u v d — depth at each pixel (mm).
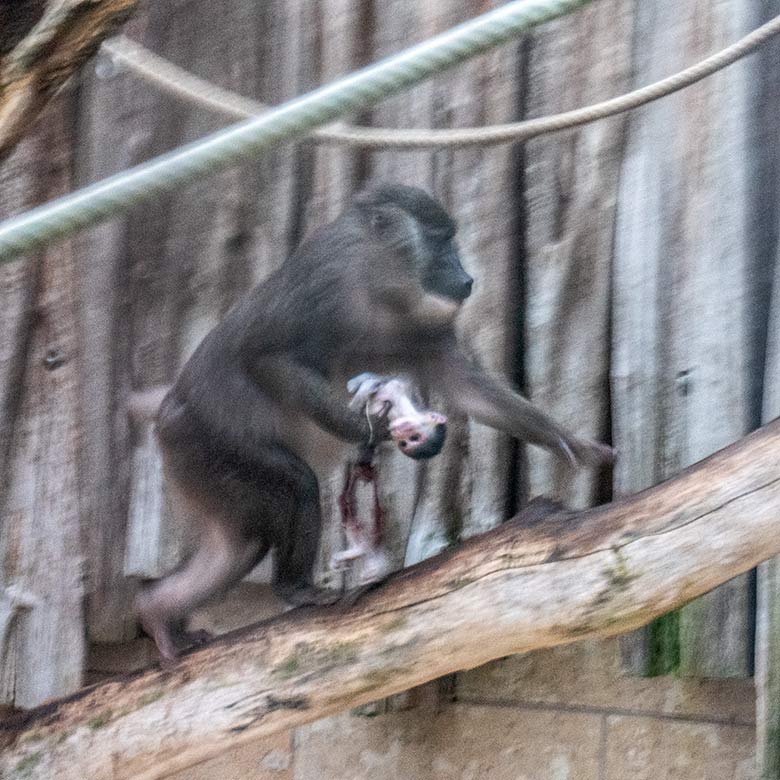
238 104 6066
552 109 7199
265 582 7496
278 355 6199
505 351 7262
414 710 7789
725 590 6930
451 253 6594
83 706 5625
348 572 7199
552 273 7184
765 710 6727
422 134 5457
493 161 7238
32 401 7590
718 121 6941
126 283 7645
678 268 7023
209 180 7578
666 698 7496
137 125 7520
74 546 7570
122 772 5551
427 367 6805
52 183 7504
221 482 6180
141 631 7691
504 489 7223
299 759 7953
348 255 6367
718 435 6902
